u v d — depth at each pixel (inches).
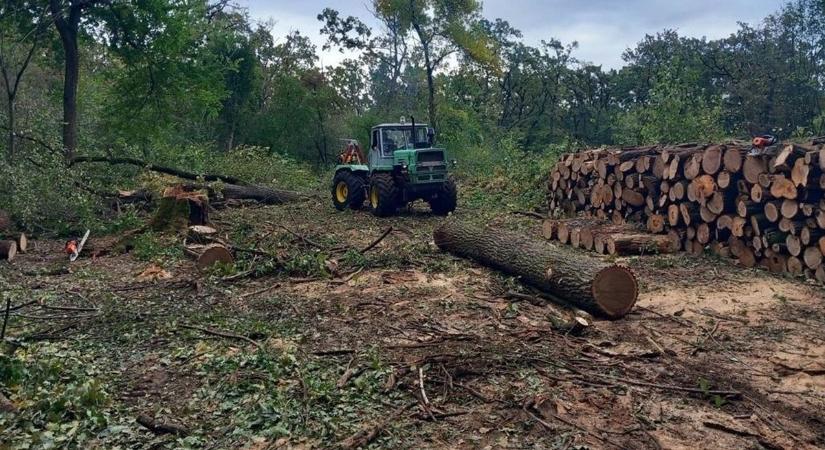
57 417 150.8
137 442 143.9
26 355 193.0
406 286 292.7
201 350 203.0
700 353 205.6
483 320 240.5
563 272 253.8
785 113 1125.1
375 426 149.0
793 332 225.8
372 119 1235.2
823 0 1043.9
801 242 301.4
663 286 293.9
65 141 611.2
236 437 146.1
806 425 156.1
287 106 1226.0
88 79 803.4
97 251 375.6
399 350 203.8
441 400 165.8
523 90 1547.7
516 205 577.9
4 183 434.6
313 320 239.1
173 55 678.5
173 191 436.8
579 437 146.4
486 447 142.2
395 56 1360.7
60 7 589.0
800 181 294.2
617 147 500.1
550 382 178.9
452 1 1043.9
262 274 313.1
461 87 1283.2
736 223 337.1
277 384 175.9
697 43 1472.7
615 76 1608.0
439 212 557.0
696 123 706.2
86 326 230.8
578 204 503.2
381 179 534.0
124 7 632.4
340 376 181.2
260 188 633.6
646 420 156.5
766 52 1246.9
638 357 200.5
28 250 390.6
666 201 390.6
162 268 331.6
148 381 180.5
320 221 514.3
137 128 703.7
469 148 1064.2
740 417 159.8
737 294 279.0
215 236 400.8
